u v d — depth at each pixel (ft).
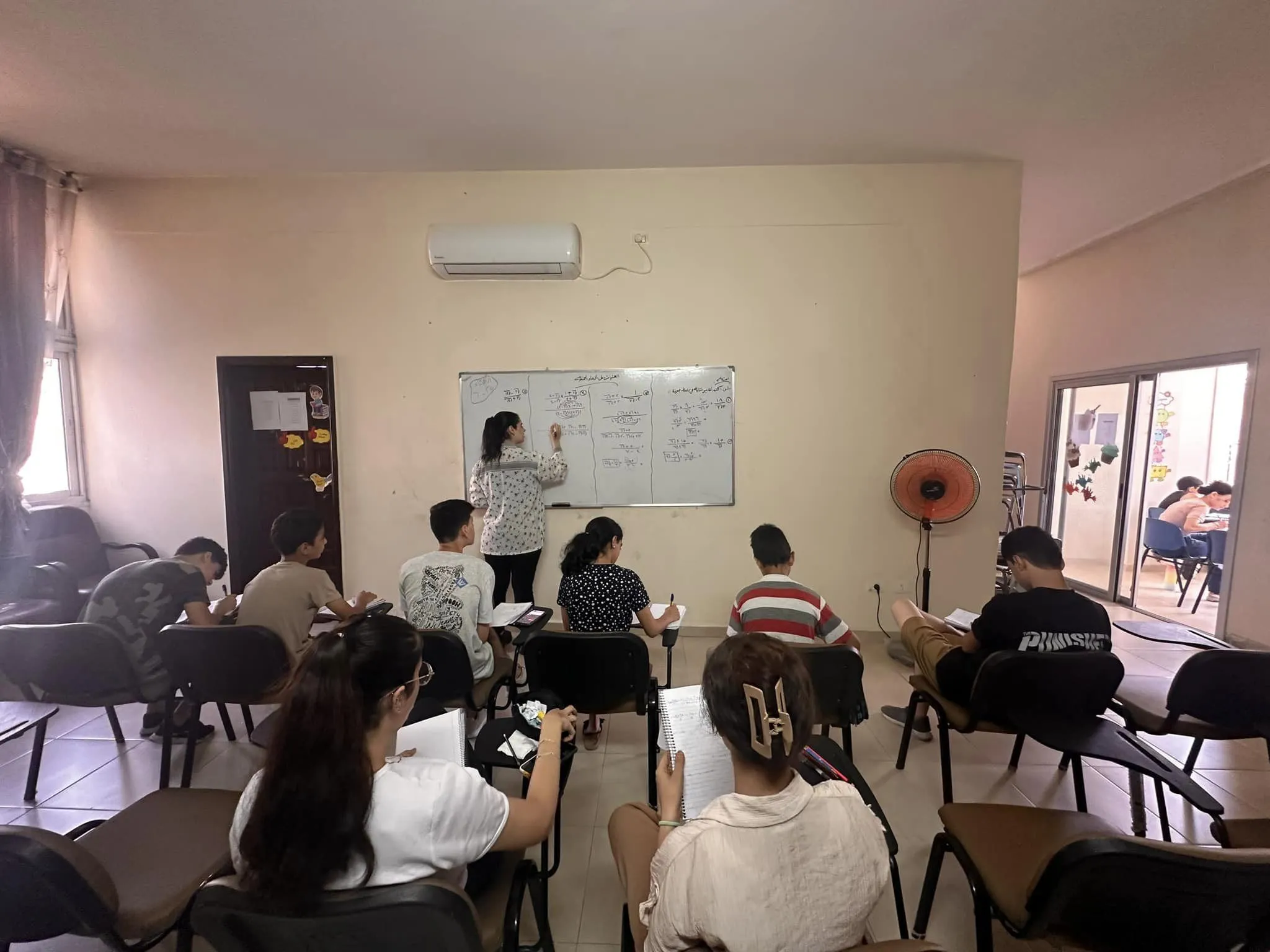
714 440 11.65
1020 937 3.70
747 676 2.86
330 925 2.57
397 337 11.66
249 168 11.09
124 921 3.65
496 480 10.85
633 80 8.32
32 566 10.13
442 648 6.07
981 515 11.54
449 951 2.75
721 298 11.43
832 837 2.72
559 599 7.42
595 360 11.62
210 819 4.65
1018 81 8.32
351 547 12.03
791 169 11.16
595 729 7.91
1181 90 8.50
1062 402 16.93
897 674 10.28
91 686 6.69
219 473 11.91
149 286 11.60
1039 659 5.34
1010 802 6.77
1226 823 4.64
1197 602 13.91
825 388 11.51
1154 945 3.34
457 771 3.15
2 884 3.15
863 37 7.39
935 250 11.16
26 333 10.52
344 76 8.18
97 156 10.55
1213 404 13.94
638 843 3.92
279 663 6.37
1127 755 4.91
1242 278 11.51
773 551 6.99
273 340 11.67
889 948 2.63
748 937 2.58
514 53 7.69
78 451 11.89
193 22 7.04
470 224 11.03
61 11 6.81
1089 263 15.69
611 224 11.37
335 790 2.67
